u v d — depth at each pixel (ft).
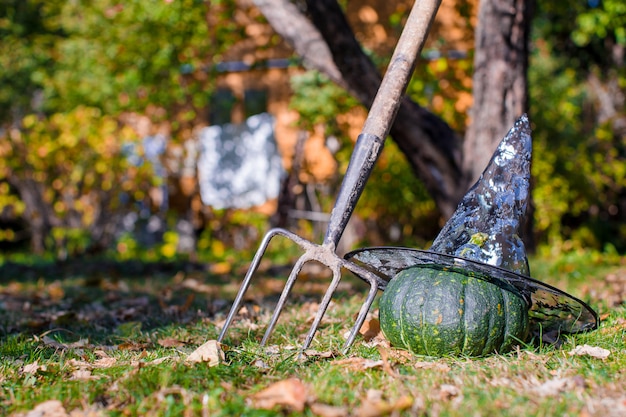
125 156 35.27
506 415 8.23
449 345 11.00
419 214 36.22
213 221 38.17
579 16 30.17
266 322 15.55
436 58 33.86
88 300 21.15
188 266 31.50
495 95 23.06
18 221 41.27
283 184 37.50
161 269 30.89
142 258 35.88
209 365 10.49
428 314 11.06
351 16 33.91
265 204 38.34
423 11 12.60
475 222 11.62
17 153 35.42
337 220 11.84
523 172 11.63
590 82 40.55
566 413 8.33
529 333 12.66
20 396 9.56
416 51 12.48
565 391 9.14
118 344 14.11
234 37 33.30
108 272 29.81
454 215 11.89
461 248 11.56
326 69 23.73
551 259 30.04
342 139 33.63
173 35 32.35
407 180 33.78
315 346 12.18
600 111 40.29
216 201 38.68
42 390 9.71
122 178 36.04
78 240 35.32
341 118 33.63
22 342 13.65
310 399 8.70
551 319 12.78
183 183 39.04
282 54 38.14
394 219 37.01
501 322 11.08
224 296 21.47
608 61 39.58
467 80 33.91
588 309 11.94
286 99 38.32
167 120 36.63
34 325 16.62
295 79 32.04
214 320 16.63
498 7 22.89
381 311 11.74
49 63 39.11
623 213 39.88
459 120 33.06
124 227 39.17
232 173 38.63
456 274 11.32
